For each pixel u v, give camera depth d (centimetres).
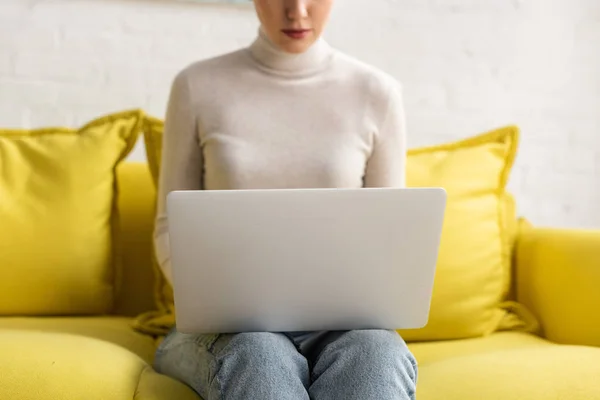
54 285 146
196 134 132
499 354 121
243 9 196
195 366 108
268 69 133
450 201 152
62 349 109
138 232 164
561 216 213
